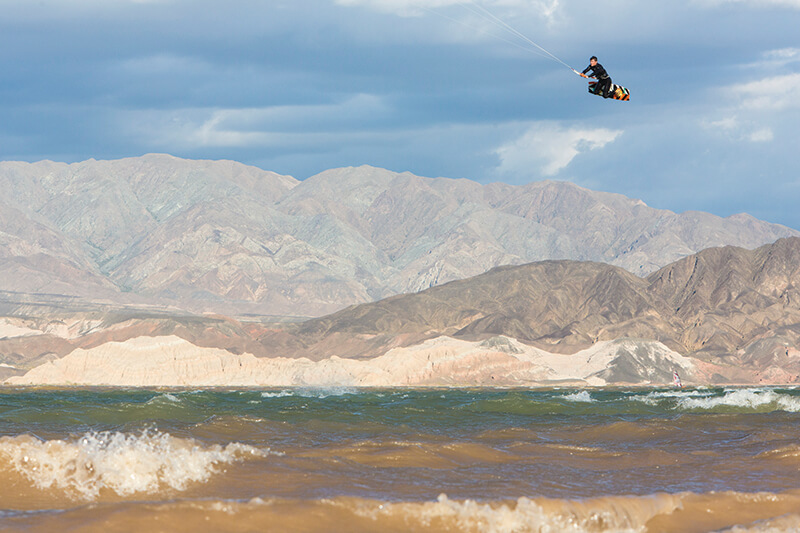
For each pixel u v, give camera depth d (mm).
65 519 28484
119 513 29250
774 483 42906
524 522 31562
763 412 96562
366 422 79812
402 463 47125
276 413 95125
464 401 151875
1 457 38625
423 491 37875
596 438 67750
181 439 49656
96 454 40844
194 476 39625
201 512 29906
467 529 30500
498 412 106062
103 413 89750
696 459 52844
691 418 84688
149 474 38938
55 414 86000
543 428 77312
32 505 32781
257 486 38031
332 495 35844
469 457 51531
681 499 36031
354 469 44281
